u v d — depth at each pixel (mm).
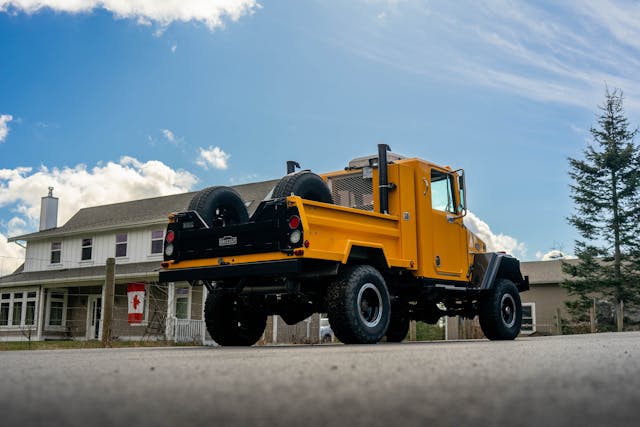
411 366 2553
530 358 3076
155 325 22062
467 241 9633
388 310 7316
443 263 9008
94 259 25391
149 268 22703
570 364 2605
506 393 1627
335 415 1303
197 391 1708
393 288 8719
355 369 2432
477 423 1197
